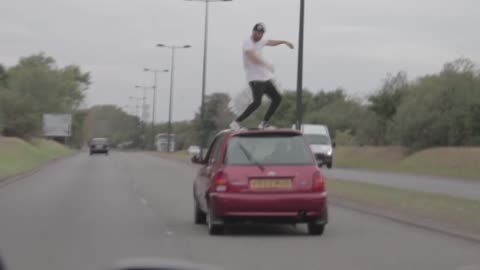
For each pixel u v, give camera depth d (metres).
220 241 15.49
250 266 12.52
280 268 12.37
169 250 14.21
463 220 18.47
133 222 18.98
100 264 12.66
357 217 20.81
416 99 65.44
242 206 15.48
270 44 17.25
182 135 134.62
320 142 56.50
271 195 15.53
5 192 28.84
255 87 17.03
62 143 142.12
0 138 72.56
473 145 60.28
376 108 74.50
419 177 43.88
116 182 36.03
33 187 31.81
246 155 15.76
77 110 140.88
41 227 17.78
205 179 16.81
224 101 86.75
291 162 15.76
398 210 21.47
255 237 16.16
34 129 93.00
